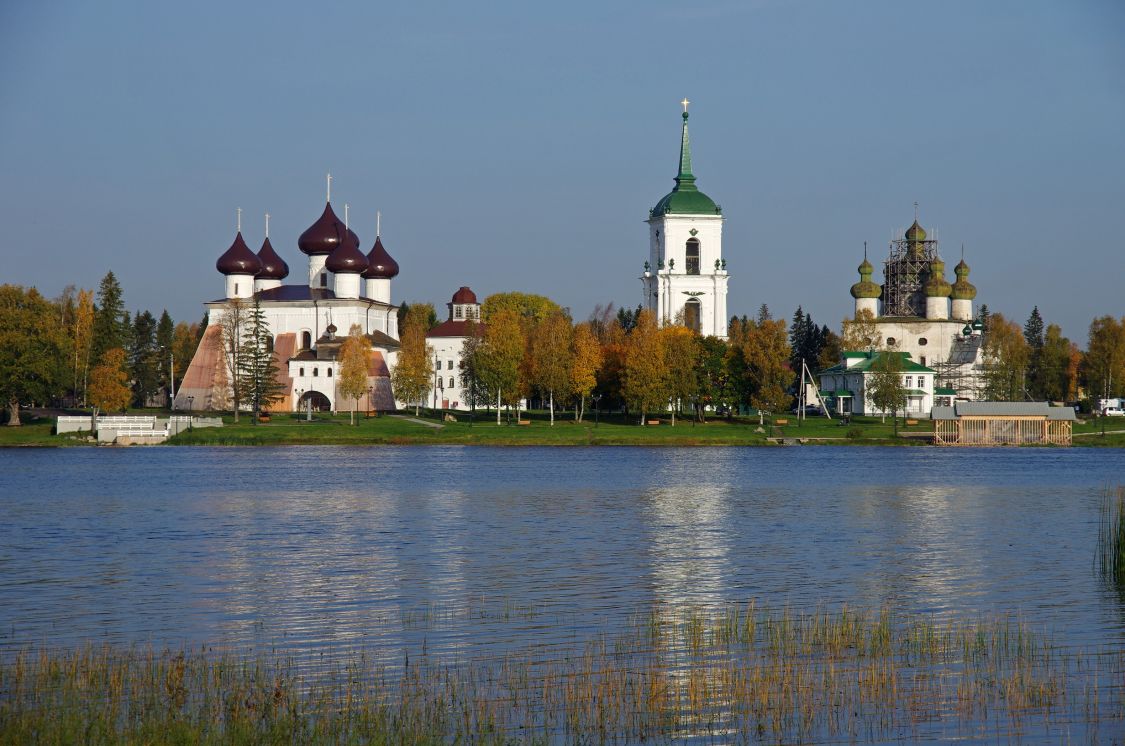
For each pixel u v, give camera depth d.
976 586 62.25
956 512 96.94
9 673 42.75
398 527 86.12
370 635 50.38
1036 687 41.72
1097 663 45.09
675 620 53.31
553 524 87.94
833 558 71.88
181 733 36.03
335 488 116.06
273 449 178.12
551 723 38.22
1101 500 106.62
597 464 149.75
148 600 58.06
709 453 173.50
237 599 58.34
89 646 47.06
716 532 83.75
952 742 36.78
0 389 179.88
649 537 81.06
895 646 47.78
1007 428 196.62
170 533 82.88
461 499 105.94
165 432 183.88
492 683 42.53
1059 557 72.19
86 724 37.09
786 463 153.75
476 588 61.44
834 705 39.91
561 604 57.19
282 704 39.28
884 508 99.88
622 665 45.16
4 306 182.88
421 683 42.53
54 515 93.62
